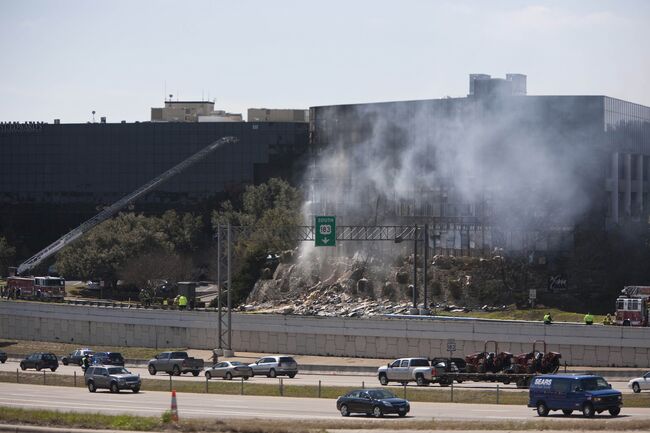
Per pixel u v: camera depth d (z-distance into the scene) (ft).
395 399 603.26
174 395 568.00
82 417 585.63
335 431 534.37
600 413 604.90
